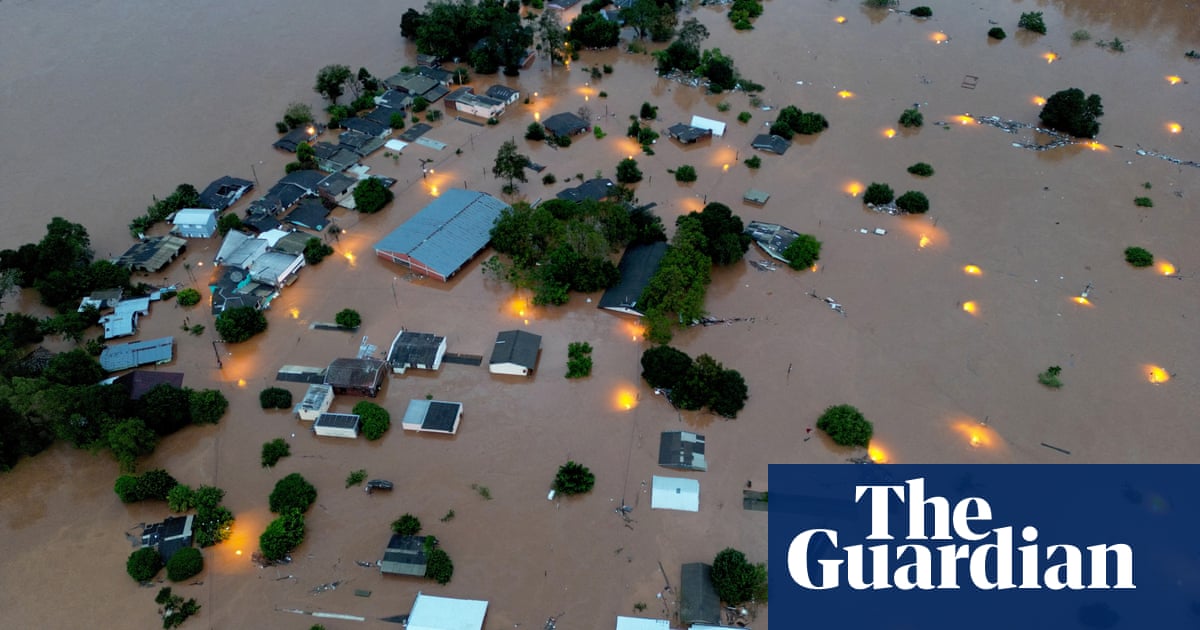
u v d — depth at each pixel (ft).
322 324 362.74
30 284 380.17
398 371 337.31
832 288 380.99
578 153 478.18
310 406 314.14
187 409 313.73
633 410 322.75
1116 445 306.55
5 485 297.74
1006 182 451.12
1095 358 343.05
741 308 370.53
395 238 398.01
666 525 281.13
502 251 402.72
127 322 356.18
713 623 249.96
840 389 330.34
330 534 279.08
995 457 302.45
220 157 472.03
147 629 253.44
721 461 301.43
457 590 262.06
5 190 442.09
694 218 391.24
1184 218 421.18
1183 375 334.85
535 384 333.42
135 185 448.24
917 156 474.90
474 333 358.23
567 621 254.27
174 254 396.57
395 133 490.90
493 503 288.71
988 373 336.49
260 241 396.78
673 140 490.49
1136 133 491.72
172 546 272.31
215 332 358.43
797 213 429.38
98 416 297.74
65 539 278.87
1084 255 398.21
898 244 407.85
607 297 372.17
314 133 488.85
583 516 284.41
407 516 277.64
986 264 394.11
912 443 307.78
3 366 321.93
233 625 253.85
